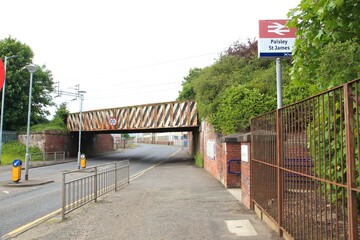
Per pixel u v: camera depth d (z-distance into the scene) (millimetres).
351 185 3096
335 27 4129
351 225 3070
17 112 39969
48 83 44375
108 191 11570
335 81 4383
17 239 6168
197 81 22359
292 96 14242
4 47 39188
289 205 5320
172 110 31109
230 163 12531
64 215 7609
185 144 82750
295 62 4949
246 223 6766
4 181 16984
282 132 5551
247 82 18578
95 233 6383
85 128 40688
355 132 3396
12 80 38906
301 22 4629
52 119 44281
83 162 26406
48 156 37000
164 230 6438
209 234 6070
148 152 57062
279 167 5617
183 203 9273
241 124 14859
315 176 4164
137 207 8836
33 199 11469
